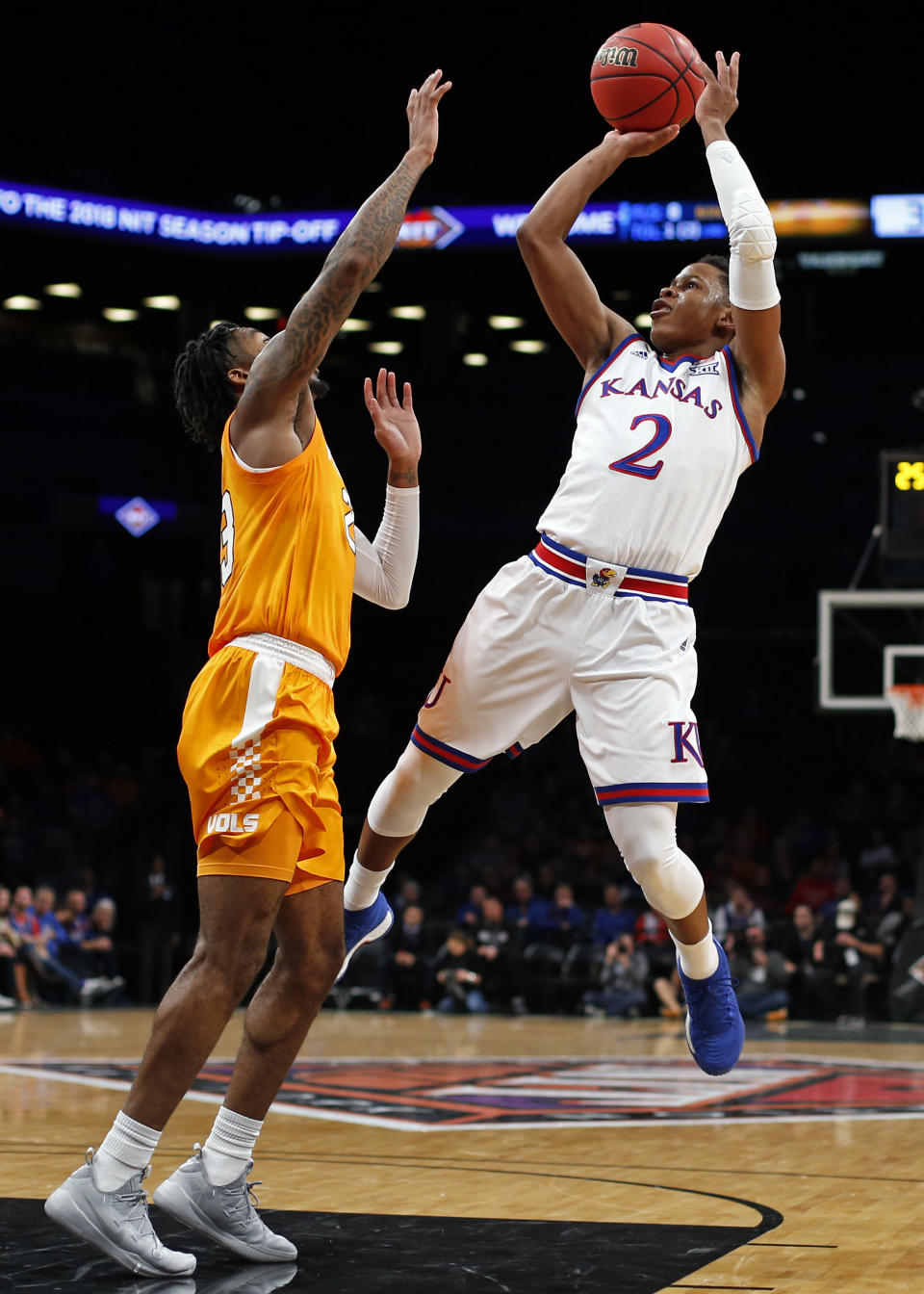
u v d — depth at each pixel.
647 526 3.74
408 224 18.64
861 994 13.80
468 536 22.69
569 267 3.93
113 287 20.12
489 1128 5.98
